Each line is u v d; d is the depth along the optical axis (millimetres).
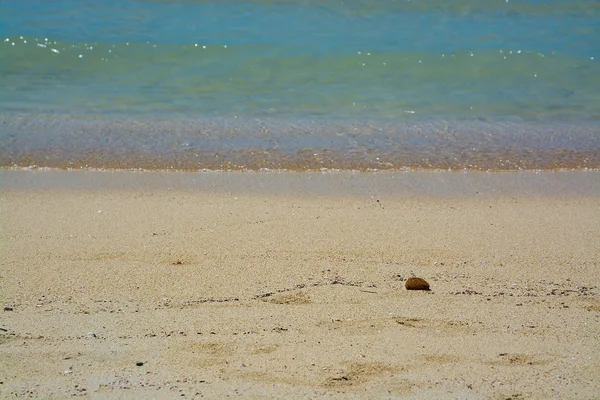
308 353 11953
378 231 19094
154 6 49906
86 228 18953
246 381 10945
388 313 13781
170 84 36344
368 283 15430
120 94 34656
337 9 49844
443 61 40344
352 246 17844
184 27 45500
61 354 11742
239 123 30734
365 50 41688
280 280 15531
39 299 14281
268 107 33094
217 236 18438
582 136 29828
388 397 10508
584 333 12945
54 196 21891
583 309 14156
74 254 16969
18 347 11961
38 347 11992
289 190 23000
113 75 37719
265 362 11594
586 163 26594
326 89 36000
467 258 17203
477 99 34969
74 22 45531
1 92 34344
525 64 40156
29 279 15344
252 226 19312
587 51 42469
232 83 36625
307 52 41250
